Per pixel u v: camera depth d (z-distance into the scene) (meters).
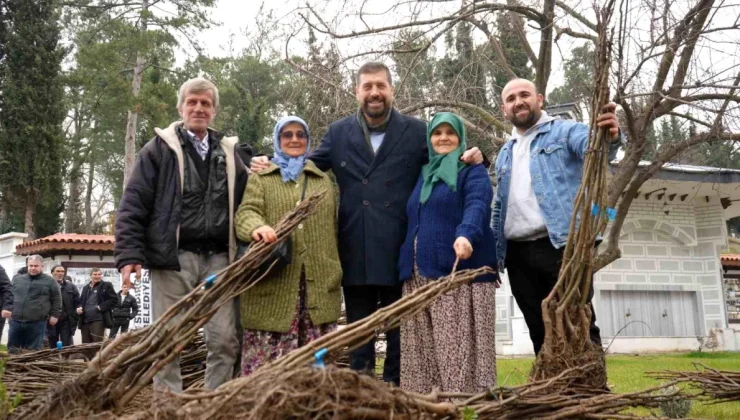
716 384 4.14
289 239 3.60
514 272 4.32
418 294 2.82
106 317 11.58
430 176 3.92
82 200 46.06
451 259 3.73
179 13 27.03
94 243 17.67
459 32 11.87
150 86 26.28
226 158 4.04
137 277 3.80
